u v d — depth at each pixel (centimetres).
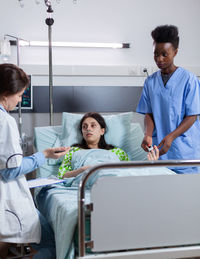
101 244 146
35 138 285
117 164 144
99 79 333
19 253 235
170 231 152
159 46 220
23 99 311
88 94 331
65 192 209
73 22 325
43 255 187
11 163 157
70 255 150
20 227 167
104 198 145
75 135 276
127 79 338
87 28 328
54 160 267
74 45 322
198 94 227
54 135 287
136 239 149
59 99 328
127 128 287
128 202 147
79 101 330
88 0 326
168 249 151
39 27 319
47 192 221
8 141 157
